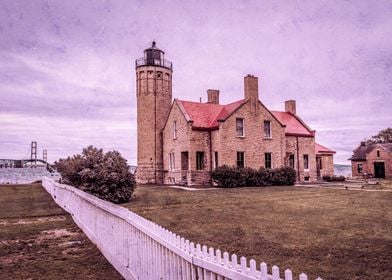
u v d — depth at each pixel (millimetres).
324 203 15469
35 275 6230
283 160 32125
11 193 23594
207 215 12195
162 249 4730
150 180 34219
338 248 7340
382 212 12539
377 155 50000
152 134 34906
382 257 6613
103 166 15578
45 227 10836
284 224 10258
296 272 5812
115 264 6711
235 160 29031
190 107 31844
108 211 7301
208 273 3656
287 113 39344
